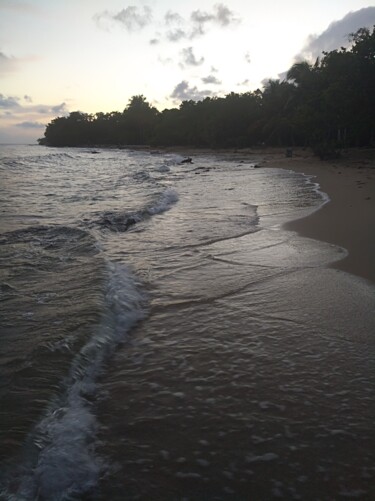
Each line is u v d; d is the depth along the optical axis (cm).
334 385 320
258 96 7519
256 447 257
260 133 6844
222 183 1873
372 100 3759
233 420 282
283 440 263
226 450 255
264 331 410
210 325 426
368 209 1028
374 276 553
